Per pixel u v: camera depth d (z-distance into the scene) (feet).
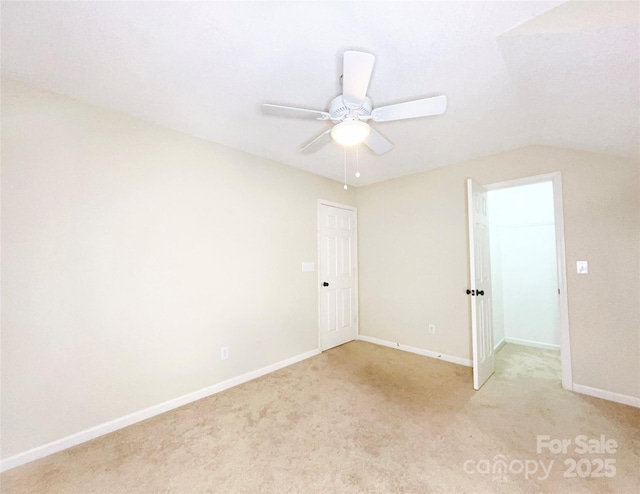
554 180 8.08
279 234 9.89
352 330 12.84
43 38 4.32
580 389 7.61
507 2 3.60
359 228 13.25
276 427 6.20
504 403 7.10
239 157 8.81
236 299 8.57
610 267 7.24
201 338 7.74
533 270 12.16
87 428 5.92
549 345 11.71
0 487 4.70
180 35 4.25
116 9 3.77
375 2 3.61
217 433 6.03
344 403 7.20
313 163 10.11
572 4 3.77
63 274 5.77
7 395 5.17
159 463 5.17
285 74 5.19
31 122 5.52
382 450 5.41
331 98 5.96
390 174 11.47
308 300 10.81
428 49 4.48
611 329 7.20
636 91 4.67
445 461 5.10
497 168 9.14
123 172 6.57
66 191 5.85
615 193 7.23
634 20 3.46
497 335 11.89
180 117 6.79
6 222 5.25
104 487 4.66
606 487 4.49
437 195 10.61
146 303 6.82
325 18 3.88
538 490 4.45
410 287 11.33
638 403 6.82
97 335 6.12
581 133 6.77
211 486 4.64
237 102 6.14
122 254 6.50
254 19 3.92
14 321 5.27
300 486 4.60
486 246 9.30
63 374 5.71
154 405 6.84
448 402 7.18
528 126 7.18
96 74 5.21
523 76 5.10
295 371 9.32
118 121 6.54
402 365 9.77
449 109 6.35
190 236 7.64
